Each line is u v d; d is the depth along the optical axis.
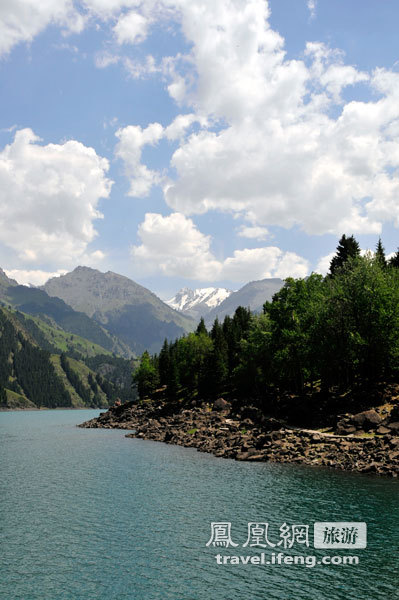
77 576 23.86
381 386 75.50
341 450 58.12
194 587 22.59
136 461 60.97
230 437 76.69
